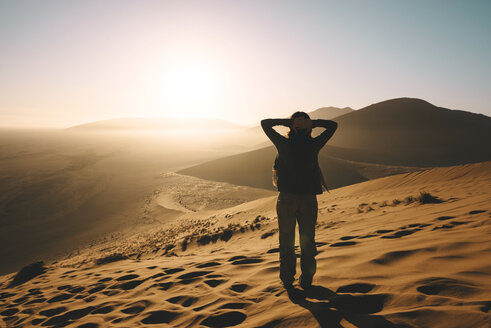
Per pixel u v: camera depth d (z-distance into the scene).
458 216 5.46
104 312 3.41
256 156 116.69
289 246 2.89
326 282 2.87
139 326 2.74
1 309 4.87
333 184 82.81
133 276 5.16
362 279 2.72
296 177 2.79
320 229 8.30
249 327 2.24
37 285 6.65
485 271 2.36
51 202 78.50
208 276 4.01
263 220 15.90
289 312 2.34
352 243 4.60
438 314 1.79
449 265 2.64
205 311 2.77
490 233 3.36
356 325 1.92
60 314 3.65
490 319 1.60
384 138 183.88
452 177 18.67
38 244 50.19
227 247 10.17
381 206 11.44
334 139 187.88
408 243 3.62
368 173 91.81
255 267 4.02
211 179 100.25
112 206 71.75
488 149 161.38
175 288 3.80
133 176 115.25
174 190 84.38
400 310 1.99
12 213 69.38
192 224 32.38
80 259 21.78
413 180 21.41
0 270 41.09
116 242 41.59
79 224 60.06
